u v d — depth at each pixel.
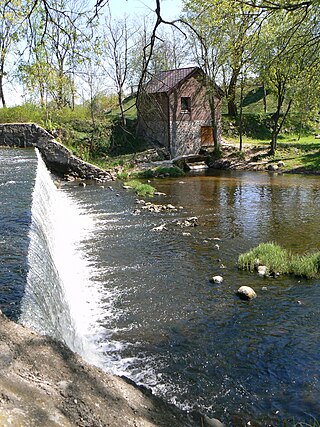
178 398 5.50
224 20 8.88
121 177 26.17
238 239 12.69
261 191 20.94
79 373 3.85
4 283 4.95
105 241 12.55
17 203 9.19
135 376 5.98
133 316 7.80
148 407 4.14
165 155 30.77
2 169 14.80
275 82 28.08
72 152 27.80
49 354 3.88
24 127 25.03
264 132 38.50
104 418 3.45
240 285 9.17
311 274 9.43
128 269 10.22
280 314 7.79
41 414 3.07
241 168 29.27
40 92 8.48
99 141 31.09
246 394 5.62
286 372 6.09
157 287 9.12
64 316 6.82
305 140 36.47
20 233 6.97
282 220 14.96
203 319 7.68
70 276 9.61
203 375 6.05
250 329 7.30
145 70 5.61
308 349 6.64
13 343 3.85
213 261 10.73
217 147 31.98
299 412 5.27
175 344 6.86
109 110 35.19
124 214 16.30
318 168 26.50
